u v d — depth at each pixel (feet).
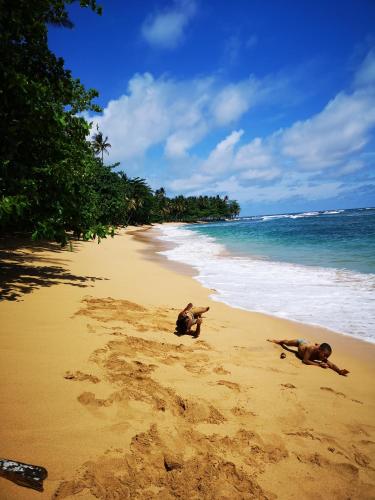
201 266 50.03
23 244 58.85
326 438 10.75
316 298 29.73
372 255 53.36
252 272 43.57
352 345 19.84
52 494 7.11
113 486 7.61
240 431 10.44
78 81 30.30
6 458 7.89
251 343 19.29
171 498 7.55
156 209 338.75
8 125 22.31
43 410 9.93
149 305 25.14
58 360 13.28
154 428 9.90
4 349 13.66
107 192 100.63
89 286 29.84
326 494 8.41
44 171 24.27
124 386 11.90
